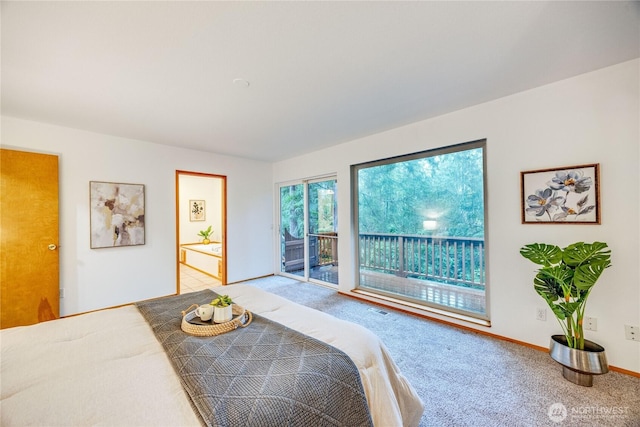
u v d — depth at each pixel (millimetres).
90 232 3172
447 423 1456
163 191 3777
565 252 1760
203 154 4215
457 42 1598
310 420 866
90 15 1319
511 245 2346
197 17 1351
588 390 1696
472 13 1357
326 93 2242
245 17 1356
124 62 1746
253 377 943
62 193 2992
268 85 2090
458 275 2842
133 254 3508
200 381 911
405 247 3279
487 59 1779
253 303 1808
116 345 1203
